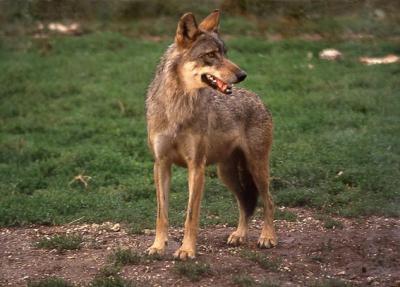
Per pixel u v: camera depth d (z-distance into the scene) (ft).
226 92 44.45
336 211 56.65
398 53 109.19
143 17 124.57
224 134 48.24
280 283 41.75
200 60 44.52
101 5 124.88
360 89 93.15
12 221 55.26
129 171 68.85
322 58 107.34
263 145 50.26
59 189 64.03
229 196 61.52
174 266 43.78
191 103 44.96
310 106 87.04
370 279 43.27
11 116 87.56
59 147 76.28
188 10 124.36
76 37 118.21
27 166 70.64
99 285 41.16
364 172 64.08
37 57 109.40
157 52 110.01
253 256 45.52
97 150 73.46
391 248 48.73
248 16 123.85
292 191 60.70
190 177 46.03
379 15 122.52
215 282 42.04
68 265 45.44
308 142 73.46
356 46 111.14
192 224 45.65
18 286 42.37
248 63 104.22
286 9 123.95
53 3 123.44
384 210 56.13
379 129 77.15
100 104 89.61
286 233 52.01
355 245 49.29
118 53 110.52
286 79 97.19
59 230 53.62
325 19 122.11
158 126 45.57
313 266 45.29
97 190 63.93
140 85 96.53
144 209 57.72
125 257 45.11
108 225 54.08
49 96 93.71
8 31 118.52
